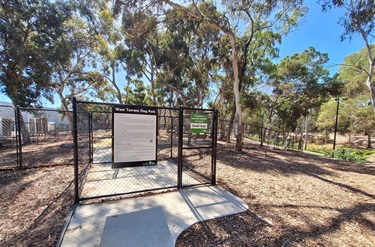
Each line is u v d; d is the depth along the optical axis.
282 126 19.09
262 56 13.60
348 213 2.88
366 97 12.31
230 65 12.66
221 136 15.91
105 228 2.29
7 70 10.54
